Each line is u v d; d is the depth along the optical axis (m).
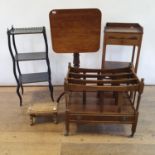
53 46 2.47
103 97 2.29
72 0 2.83
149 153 2.08
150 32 2.99
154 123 2.49
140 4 2.84
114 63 2.80
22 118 2.57
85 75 2.27
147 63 3.18
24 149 2.13
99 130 2.39
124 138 2.27
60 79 3.30
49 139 2.26
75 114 2.19
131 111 2.19
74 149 2.13
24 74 2.95
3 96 3.04
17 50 3.08
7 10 2.85
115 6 2.86
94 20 2.37
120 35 2.49
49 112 2.42
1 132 2.35
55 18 2.34
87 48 2.50
